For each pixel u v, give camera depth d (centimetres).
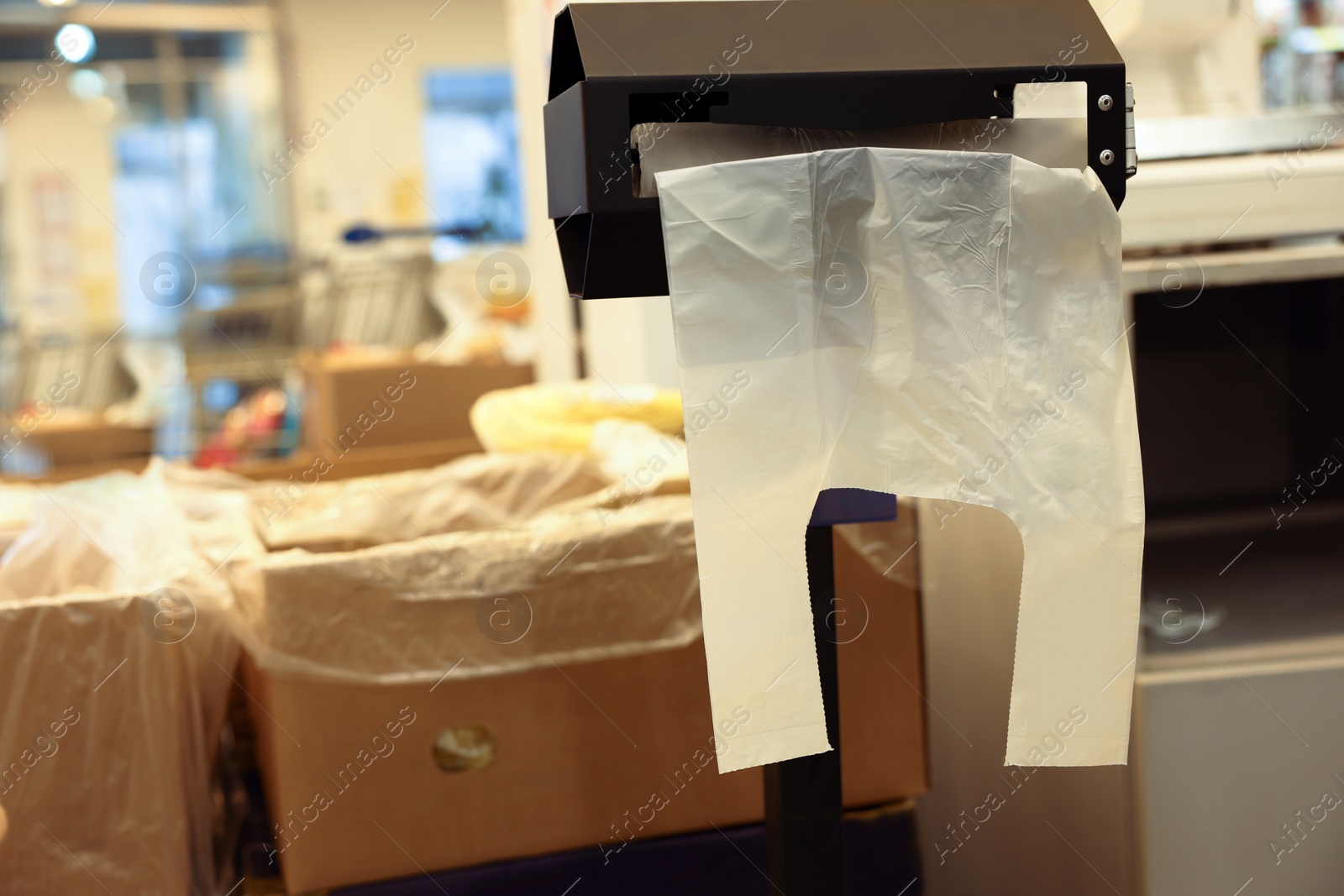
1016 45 90
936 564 152
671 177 81
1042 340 89
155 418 438
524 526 129
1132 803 113
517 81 284
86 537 138
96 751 114
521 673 125
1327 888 116
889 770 139
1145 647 117
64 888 113
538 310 293
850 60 86
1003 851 138
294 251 588
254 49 634
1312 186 123
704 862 130
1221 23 140
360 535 141
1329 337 162
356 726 120
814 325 84
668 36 86
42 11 610
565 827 127
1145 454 172
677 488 143
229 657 130
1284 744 114
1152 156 123
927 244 87
